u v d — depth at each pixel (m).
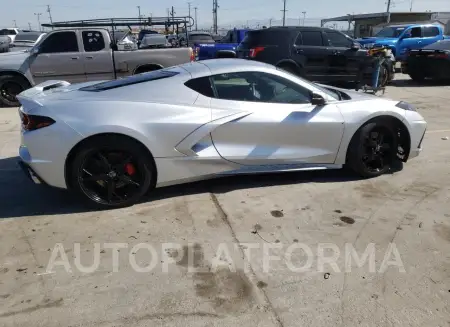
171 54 10.20
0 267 2.90
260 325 2.34
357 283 2.70
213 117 3.86
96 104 3.62
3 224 3.53
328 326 2.32
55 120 3.50
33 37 18.53
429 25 16.97
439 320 2.37
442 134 6.43
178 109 3.78
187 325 2.34
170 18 12.39
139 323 2.36
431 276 2.77
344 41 10.99
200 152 3.89
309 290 2.63
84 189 3.68
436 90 11.59
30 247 3.17
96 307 2.49
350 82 11.12
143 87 3.85
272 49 10.59
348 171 4.71
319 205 3.85
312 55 10.59
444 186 4.27
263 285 2.69
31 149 3.54
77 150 3.56
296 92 4.21
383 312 2.43
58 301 2.55
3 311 2.46
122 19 11.73
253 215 3.66
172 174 3.87
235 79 4.02
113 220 3.59
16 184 4.45
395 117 4.37
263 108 4.01
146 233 3.36
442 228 3.39
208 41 21.17
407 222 3.50
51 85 4.48
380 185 4.31
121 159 3.69
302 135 4.12
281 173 4.66
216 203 3.91
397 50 16.45
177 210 3.77
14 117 8.31
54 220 3.60
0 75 9.41
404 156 4.67
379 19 37.19
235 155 3.99
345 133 4.24
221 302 2.53
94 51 9.76
